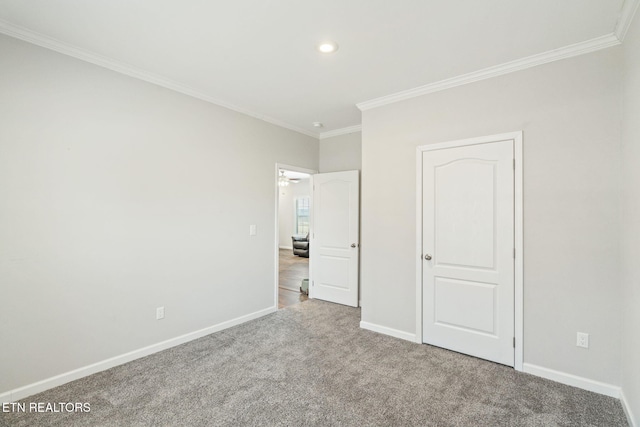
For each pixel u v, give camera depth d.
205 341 3.16
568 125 2.36
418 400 2.16
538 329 2.47
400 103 3.26
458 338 2.89
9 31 2.09
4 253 2.09
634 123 1.88
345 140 4.61
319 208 4.76
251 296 3.84
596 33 2.15
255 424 1.92
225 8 1.90
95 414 2.01
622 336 2.12
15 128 2.13
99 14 1.96
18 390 2.15
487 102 2.73
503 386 2.33
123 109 2.69
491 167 2.70
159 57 2.52
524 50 2.38
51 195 2.29
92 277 2.50
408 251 3.19
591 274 2.27
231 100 3.45
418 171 3.11
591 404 2.10
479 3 1.84
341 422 1.93
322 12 1.94
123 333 2.68
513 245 2.59
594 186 2.26
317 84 3.03
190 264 3.19
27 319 2.19
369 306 3.49
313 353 2.89
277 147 4.22
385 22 2.04
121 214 2.67
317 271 4.80
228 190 3.57
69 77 2.38
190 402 2.13
